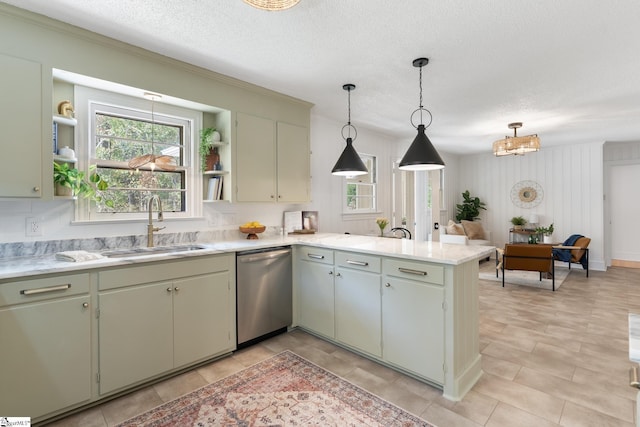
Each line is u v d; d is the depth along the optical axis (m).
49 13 1.98
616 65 2.66
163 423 1.83
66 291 1.85
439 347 2.09
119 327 2.05
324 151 4.27
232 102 3.02
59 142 2.36
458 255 2.15
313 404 1.99
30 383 1.74
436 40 2.26
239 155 3.06
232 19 2.01
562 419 1.84
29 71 2.00
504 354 2.65
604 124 4.63
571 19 2.00
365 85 3.12
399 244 2.77
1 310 1.66
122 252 2.51
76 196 2.34
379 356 2.44
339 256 2.73
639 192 6.22
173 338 2.29
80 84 2.38
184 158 3.03
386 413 1.90
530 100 3.55
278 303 2.99
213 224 3.19
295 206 3.94
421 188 6.30
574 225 6.36
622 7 1.87
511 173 7.15
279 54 2.48
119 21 2.05
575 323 3.33
